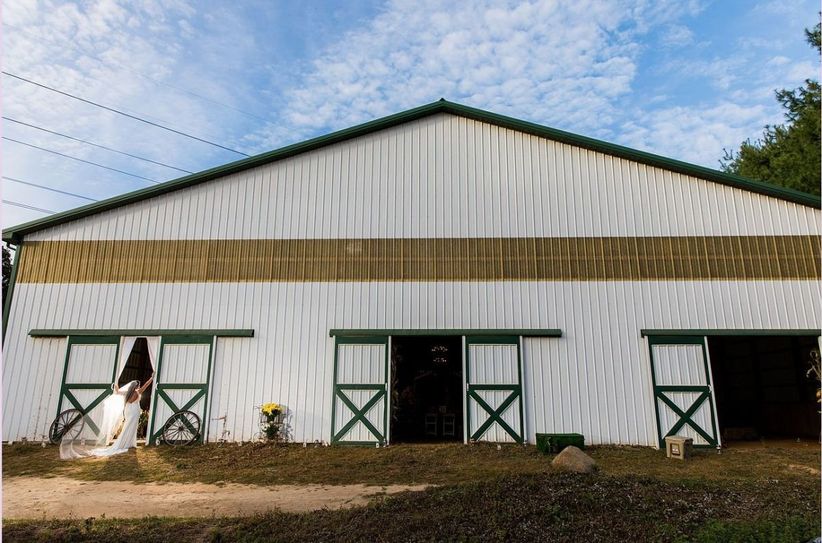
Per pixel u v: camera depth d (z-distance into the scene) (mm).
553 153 13789
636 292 12898
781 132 26609
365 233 13453
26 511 7793
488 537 6332
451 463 10656
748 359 17750
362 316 12992
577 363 12602
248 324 13016
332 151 13953
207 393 12672
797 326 12586
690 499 7645
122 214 13641
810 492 8133
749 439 14117
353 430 12422
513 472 9820
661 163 13352
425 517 6945
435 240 13367
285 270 13273
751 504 7508
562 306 12898
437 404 15836
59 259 13430
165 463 10852
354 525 6777
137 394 12492
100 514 7629
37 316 13109
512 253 13219
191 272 13297
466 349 12750
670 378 12430
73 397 12695
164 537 6562
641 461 10875
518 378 12562
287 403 12609
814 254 12922
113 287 13242
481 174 13734
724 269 12922
